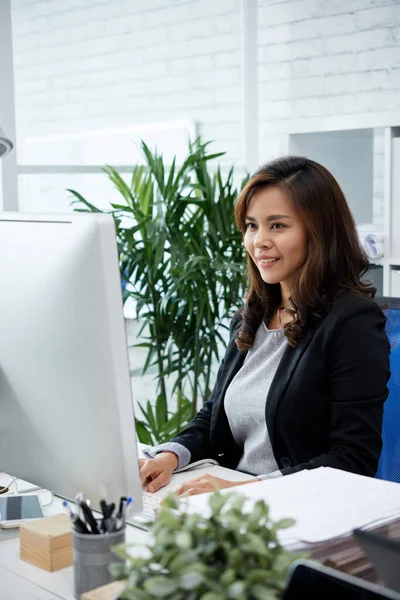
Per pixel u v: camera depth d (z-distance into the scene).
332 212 1.75
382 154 3.78
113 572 0.78
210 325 3.44
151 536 0.79
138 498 1.16
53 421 1.19
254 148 4.19
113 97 3.56
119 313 1.10
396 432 1.87
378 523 1.07
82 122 3.43
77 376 1.13
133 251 3.34
